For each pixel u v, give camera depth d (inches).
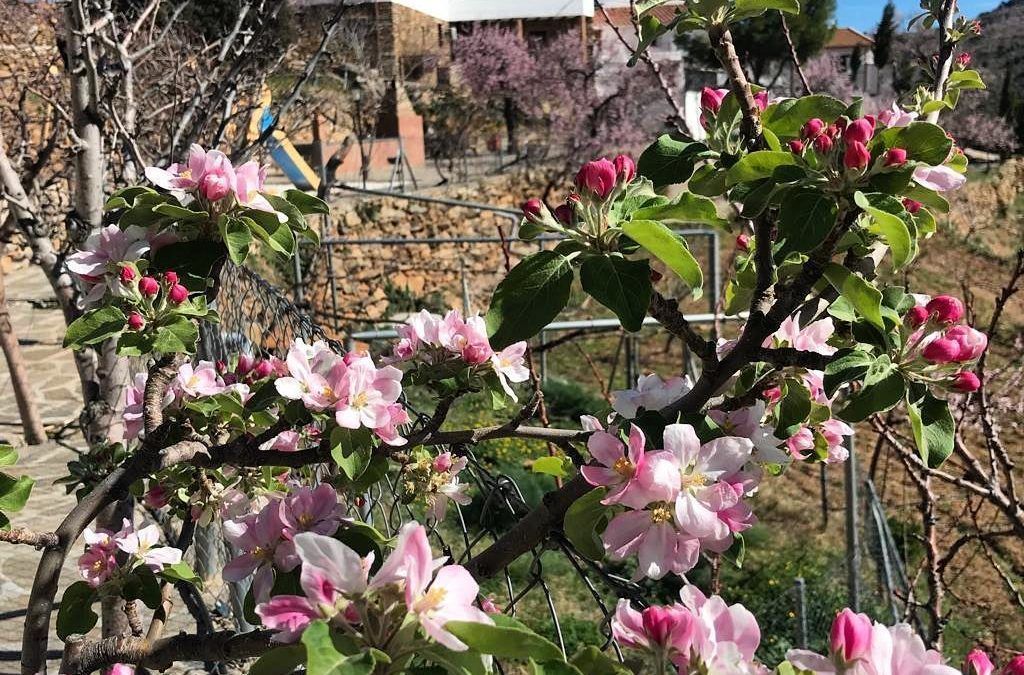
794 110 65.9
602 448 52.7
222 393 75.1
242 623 149.3
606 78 941.8
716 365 59.5
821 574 281.1
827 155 52.8
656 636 45.1
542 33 1157.7
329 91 654.5
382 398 60.9
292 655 39.9
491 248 639.8
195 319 78.4
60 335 461.4
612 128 895.7
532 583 74.8
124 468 67.0
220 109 191.8
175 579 74.5
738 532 53.9
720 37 63.3
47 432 332.2
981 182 839.7
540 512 59.8
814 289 66.4
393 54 967.6
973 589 271.0
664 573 50.4
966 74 83.4
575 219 57.5
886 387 54.5
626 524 51.3
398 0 949.2
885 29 1013.2
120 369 129.9
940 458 54.4
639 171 67.6
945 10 83.8
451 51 1054.4
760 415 63.5
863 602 250.5
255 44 166.7
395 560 38.7
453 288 622.5
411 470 86.8
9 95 336.5
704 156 66.8
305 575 39.4
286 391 59.6
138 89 239.9
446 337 68.8
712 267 283.7
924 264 693.9
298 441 83.5
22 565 220.5
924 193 53.7
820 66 1054.4
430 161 970.7
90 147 126.4
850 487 207.5
